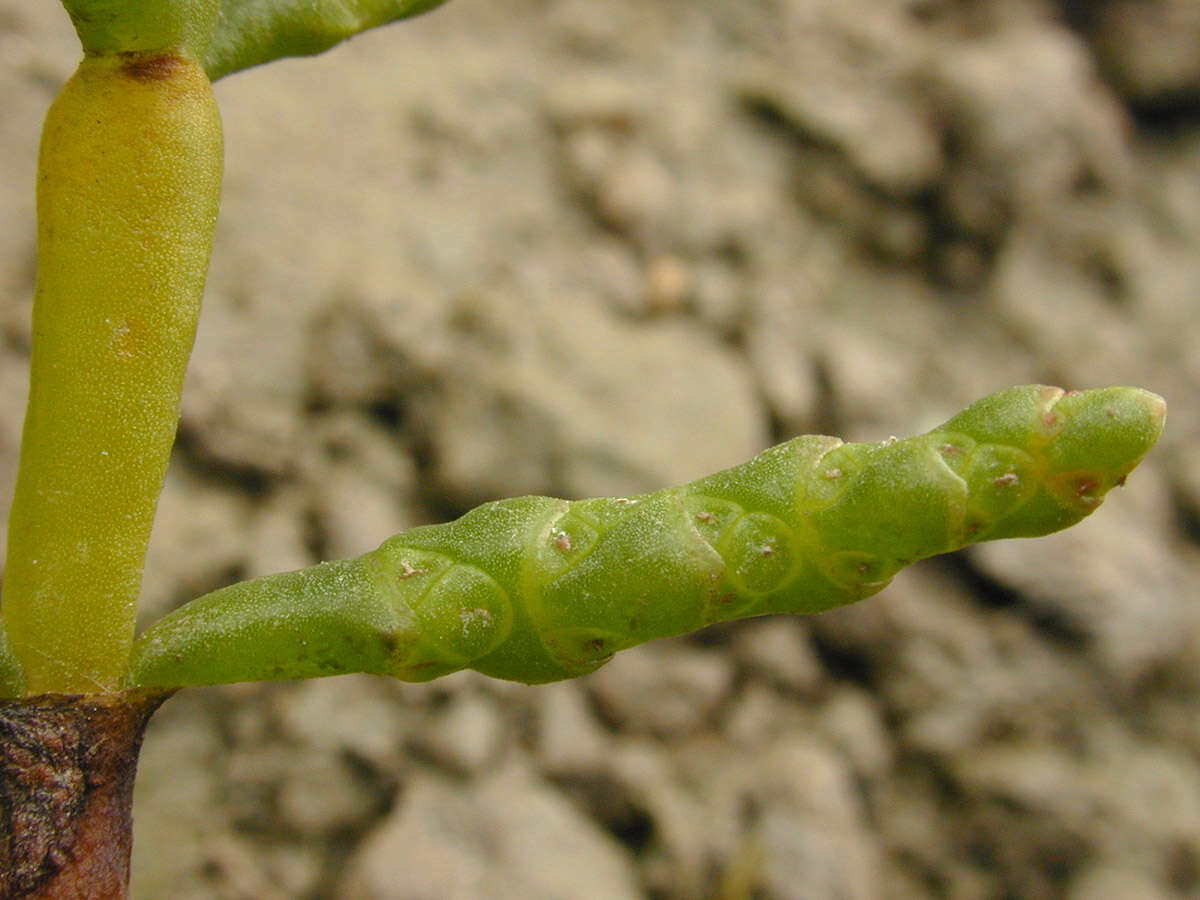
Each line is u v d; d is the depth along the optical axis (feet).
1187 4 0.45
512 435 0.34
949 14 0.44
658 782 0.33
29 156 0.34
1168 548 0.39
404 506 0.34
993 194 0.41
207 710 0.32
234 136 0.37
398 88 0.40
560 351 0.36
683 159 0.41
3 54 0.35
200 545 0.33
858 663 0.36
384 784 0.32
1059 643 0.36
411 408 0.35
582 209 0.39
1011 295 0.42
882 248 0.42
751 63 0.43
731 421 0.36
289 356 0.35
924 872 0.35
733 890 0.32
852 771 0.35
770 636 0.36
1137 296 0.42
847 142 0.41
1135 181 0.44
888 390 0.39
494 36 0.42
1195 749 0.36
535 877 0.30
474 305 0.36
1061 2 0.45
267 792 0.31
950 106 0.41
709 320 0.39
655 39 0.43
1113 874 0.34
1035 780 0.35
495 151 0.40
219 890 0.30
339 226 0.37
